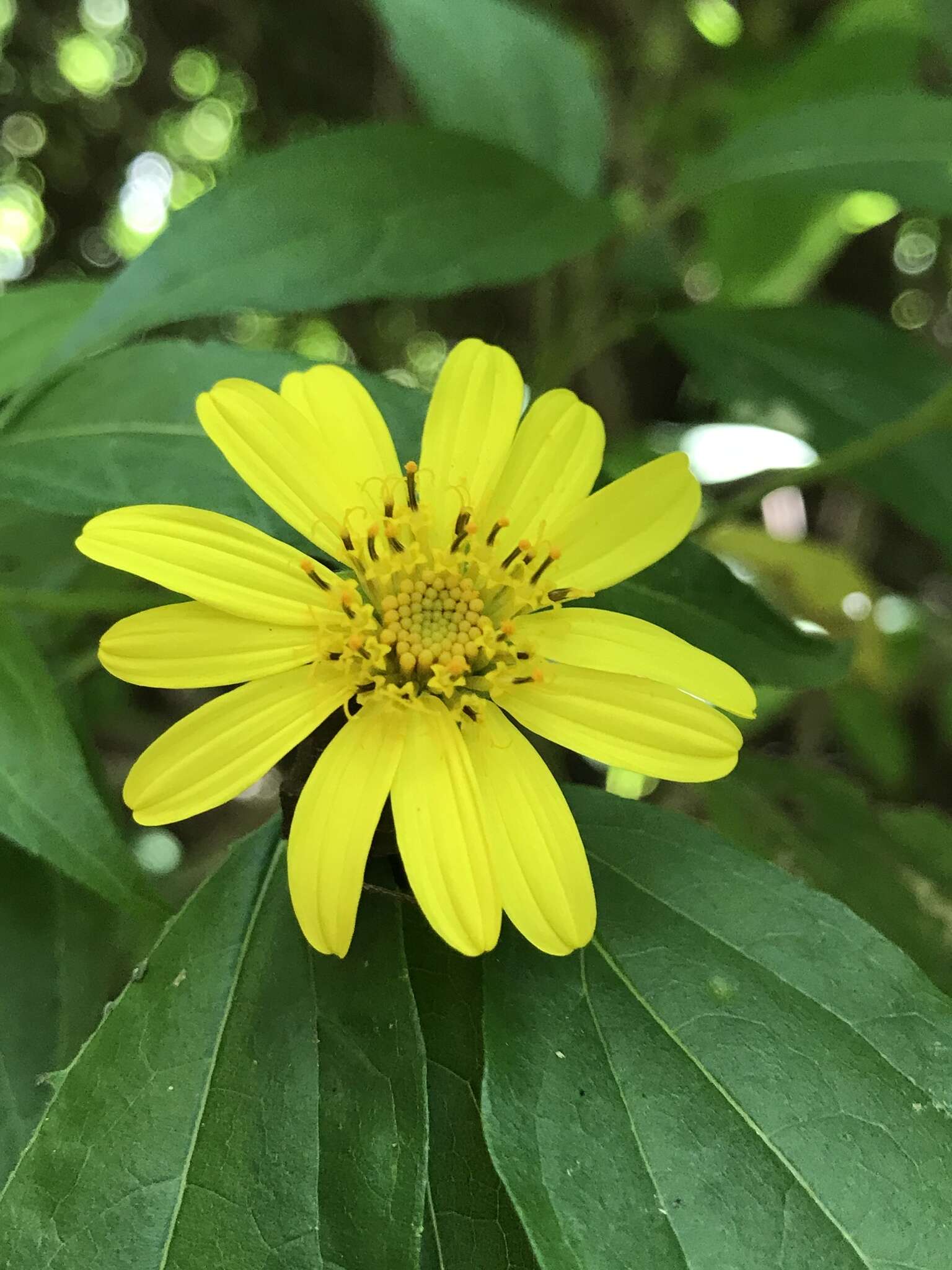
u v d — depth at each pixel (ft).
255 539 0.25
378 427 0.27
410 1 0.42
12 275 0.83
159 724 0.63
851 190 0.41
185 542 0.25
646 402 0.76
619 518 0.28
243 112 0.79
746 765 0.45
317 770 0.25
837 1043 0.24
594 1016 0.25
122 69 0.78
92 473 0.28
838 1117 0.23
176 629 0.25
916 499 0.44
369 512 0.27
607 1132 0.23
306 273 0.32
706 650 0.31
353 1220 0.23
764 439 0.55
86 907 0.31
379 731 0.25
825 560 0.58
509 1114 0.23
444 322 0.79
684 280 0.66
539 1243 0.22
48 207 0.83
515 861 0.25
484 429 0.28
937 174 0.39
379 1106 0.24
